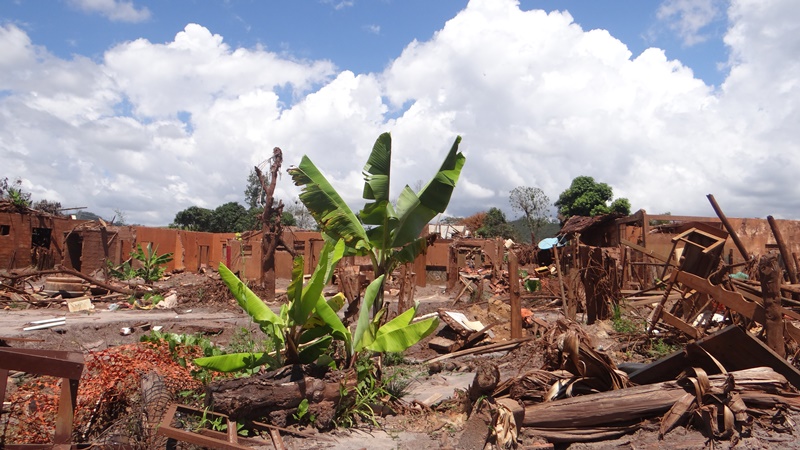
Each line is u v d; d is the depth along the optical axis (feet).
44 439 17.17
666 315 32.30
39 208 109.40
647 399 20.53
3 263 94.48
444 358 36.70
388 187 27.09
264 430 20.08
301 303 22.12
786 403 20.15
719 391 20.15
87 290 63.10
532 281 73.56
